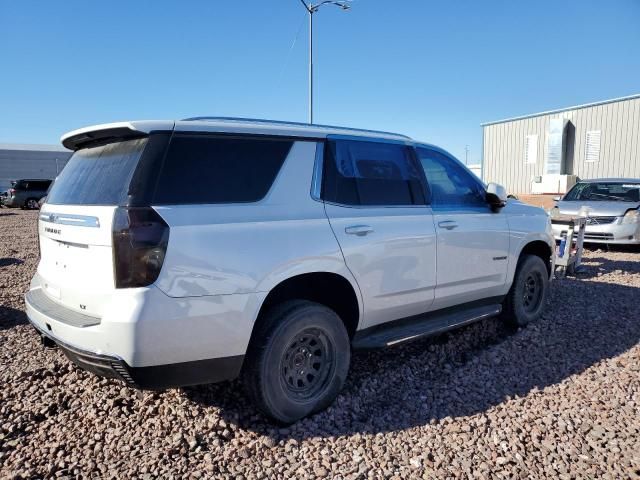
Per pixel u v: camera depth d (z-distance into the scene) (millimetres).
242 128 3174
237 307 2859
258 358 3014
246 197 3064
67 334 2814
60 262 3111
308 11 19016
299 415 3229
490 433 3139
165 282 2635
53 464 2775
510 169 24812
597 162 21203
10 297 6363
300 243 3158
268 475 2719
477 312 4613
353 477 2699
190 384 2861
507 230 4828
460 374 4039
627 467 2768
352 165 3691
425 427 3225
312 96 19703
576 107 21703
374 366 4219
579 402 3531
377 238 3596
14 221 20422
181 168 2854
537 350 4555
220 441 3018
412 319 4078
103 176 2955
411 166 4145
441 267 4125
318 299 3639
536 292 5414
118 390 3615
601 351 4523
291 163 3314
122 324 2559
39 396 3541
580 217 8211
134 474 2699
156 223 2650
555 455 2891
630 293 6605
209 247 2783
